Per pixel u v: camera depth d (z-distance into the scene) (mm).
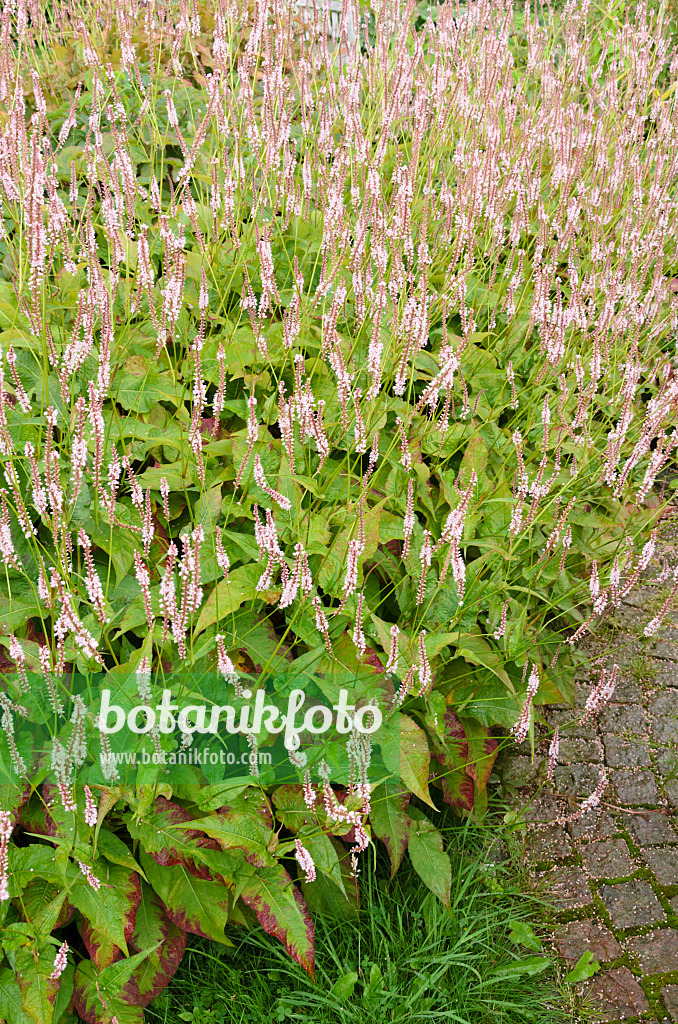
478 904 1472
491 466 1824
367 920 1390
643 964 1460
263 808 1240
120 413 1550
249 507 1438
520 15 3297
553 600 1705
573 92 2672
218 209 1690
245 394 1645
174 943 1235
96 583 1107
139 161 2004
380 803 1376
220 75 1874
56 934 1250
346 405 1410
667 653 1964
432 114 2264
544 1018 1375
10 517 1334
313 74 2080
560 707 1868
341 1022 1268
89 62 1895
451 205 1880
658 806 1691
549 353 1741
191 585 1090
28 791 1195
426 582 1527
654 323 2057
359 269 1574
